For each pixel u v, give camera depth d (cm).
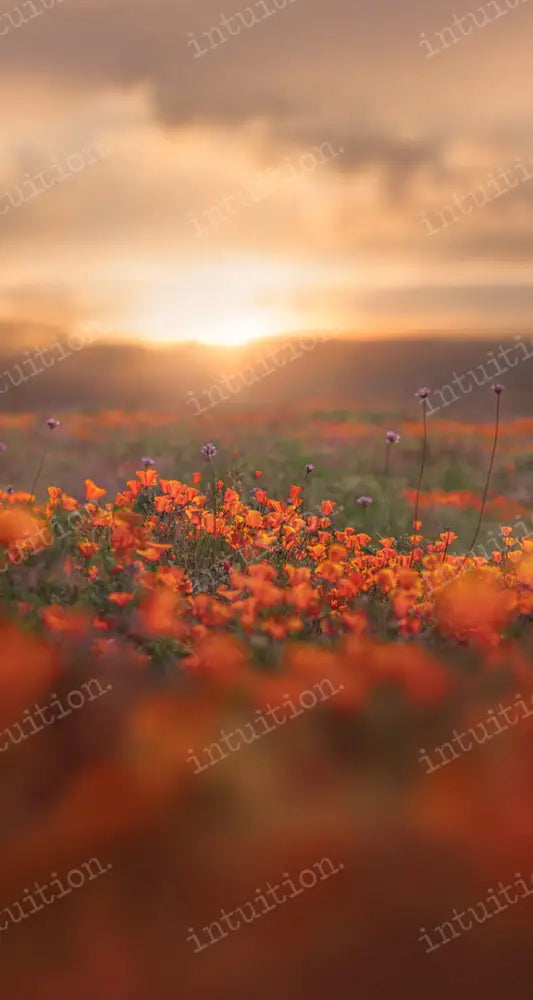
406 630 460
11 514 504
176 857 291
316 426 2052
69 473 1229
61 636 407
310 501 1091
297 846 293
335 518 1027
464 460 1681
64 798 312
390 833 297
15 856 286
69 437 1678
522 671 416
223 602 582
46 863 287
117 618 459
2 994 246
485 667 424
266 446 1691
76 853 293
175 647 432
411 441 1866
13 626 425
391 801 313
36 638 406
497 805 305
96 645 407
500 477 1537
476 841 291
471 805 305
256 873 282
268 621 439
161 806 310
